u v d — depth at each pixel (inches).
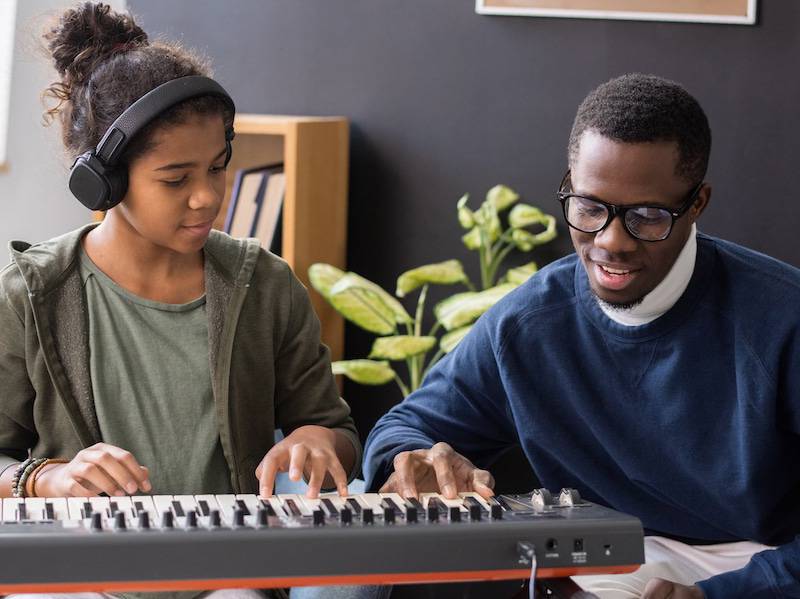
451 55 125.0
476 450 77.6
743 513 69.6
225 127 63.9
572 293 70.8
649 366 68.4
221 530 49.7
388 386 130.0
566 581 52.9
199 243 63.2
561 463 73.5
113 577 48.4
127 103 62.1
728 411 67.6
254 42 129.0
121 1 130.8
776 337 65.5
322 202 122.0
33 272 64.6
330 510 54.4
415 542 50.9
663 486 70.9
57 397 65.1
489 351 73.7
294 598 66.7
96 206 60.9
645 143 60.3
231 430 66.7
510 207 125.8
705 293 67.0
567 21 122.0
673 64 120.2
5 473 62.4
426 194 127.4
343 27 127.0
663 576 69.9
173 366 66.5
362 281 117.0
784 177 119.3
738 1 117.4
